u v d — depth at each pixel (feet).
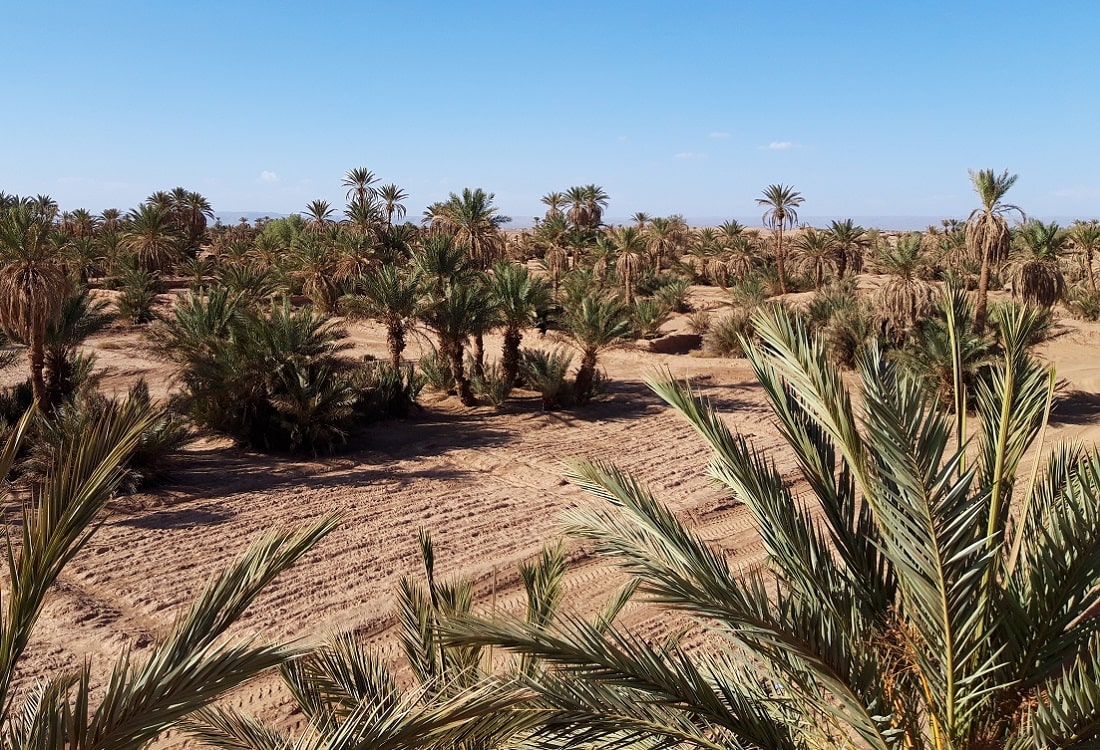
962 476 10.80
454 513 48.55
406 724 10.47
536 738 13.66
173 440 54.13
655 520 14.70
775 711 14.78
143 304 132.26
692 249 228.63
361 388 70.95
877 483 11.45
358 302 79.77
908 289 84.53
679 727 13.05
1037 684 12.30
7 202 198.80
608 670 12.60
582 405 81.25
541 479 55.98
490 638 12.37
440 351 87.97
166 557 41.11
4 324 60.49
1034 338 83.25
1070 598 12.44
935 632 11.76
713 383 90.27
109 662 30.68
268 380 61.67
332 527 11.44
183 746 25.30
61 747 8.86
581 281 114.83
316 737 10.80
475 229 136.77
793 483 52.54
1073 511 12.22
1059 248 95.96
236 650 10.09
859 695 12.10
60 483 9.50
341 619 34.65
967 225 94.79
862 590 13.55
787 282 178.40
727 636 14.14
